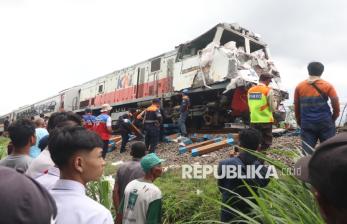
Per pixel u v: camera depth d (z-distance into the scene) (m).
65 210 1.79
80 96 25.00
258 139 3.31
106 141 10.11
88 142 1.95
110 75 20.52
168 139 12.86
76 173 1.94
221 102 11.97
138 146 4.06
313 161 0.90
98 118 10.13
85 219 1.77
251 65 12.17
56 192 1.88
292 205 2.52
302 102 5.16
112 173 8.48
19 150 3.20
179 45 14.27
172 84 14.41
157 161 3.47
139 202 3.34
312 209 2.50
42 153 2.58
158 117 10.89
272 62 13.12
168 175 6.93
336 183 0.82
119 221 3.62
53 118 3.36
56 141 1.95
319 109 5.01
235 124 11.08
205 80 12.46
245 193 3.24
